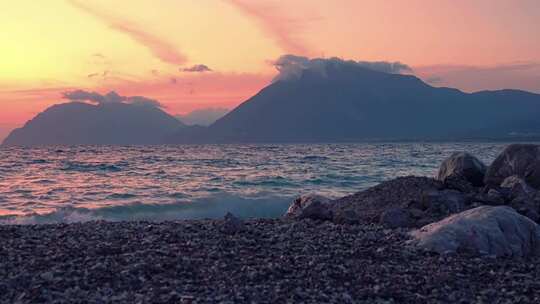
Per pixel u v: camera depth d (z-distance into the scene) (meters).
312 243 15.28
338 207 23.77
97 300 9.68
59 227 18.14
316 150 156.88
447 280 11.82
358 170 61.22
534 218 19.94
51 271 11.41
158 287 10.57
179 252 13.55
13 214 29.88
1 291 10.12
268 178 50.88
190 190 41.59
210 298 9.91
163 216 30.58
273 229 17.92
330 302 10.06
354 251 14.25
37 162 77.25
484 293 11.08
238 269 12.09
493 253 14.58
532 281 12.05
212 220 21.19
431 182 25.56
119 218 29.62
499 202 21.88
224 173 57.38
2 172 58.41
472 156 27.42
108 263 12.19
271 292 10.46
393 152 133.50
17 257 12.70
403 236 16.31
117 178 51.81
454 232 14.95
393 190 24.98
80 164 71.75
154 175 55.16
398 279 11.77
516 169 25.34
